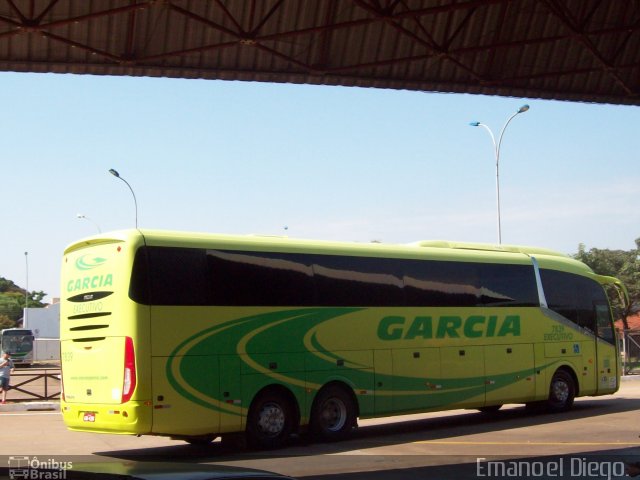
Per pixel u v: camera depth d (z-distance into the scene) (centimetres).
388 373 1744
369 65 1408
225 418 1494
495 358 1959
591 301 2242
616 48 1572
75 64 1363
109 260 1466
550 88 1617
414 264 1839
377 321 1744
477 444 1591
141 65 1380
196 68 1411
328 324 1664
